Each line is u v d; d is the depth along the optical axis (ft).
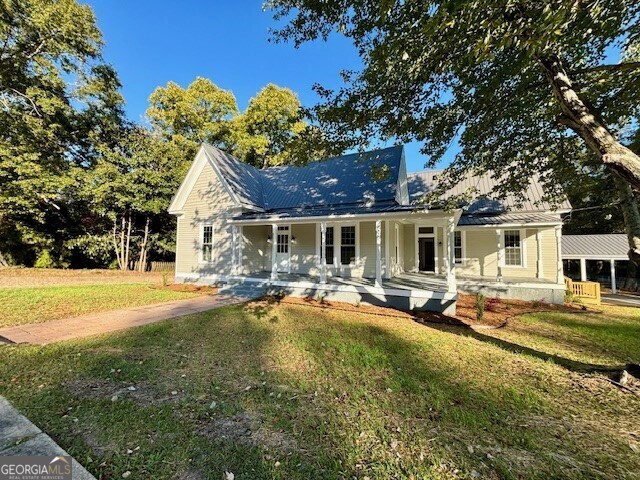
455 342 19.24
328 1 14.23
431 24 8.55
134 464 7.68
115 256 62.49
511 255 42.63
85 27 47.62
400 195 40.11
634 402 11.70
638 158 9.87
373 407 10.91
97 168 51.62
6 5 40.60
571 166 19.13
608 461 8.35
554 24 7.60
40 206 53.21
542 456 8.48
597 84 14.70
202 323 22.54
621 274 70.64
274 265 36.65
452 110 15.92
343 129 16.06
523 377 13.91
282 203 43.27
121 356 15.35
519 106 15.92
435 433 9.43
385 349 17.53
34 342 17.46
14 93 46.19
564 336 21.62
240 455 8.13
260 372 13.78
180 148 66.03
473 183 47.85
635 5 10.91
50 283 41.65
